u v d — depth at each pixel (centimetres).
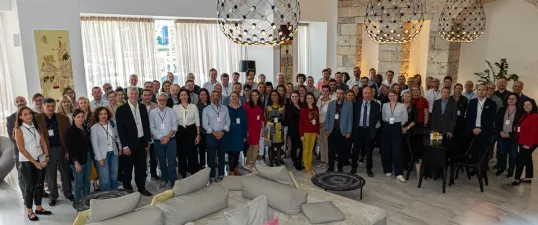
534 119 573
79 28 721
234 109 619
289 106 670
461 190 587
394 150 628
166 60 1014
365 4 1053
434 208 525
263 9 711
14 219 488
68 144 493
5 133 862
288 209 404
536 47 908
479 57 991
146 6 800
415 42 1073
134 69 933
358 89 749
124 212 361
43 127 496
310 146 653
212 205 406
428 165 617
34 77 676
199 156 703
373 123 631
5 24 778
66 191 538
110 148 522
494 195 566
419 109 710
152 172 630
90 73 877
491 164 711
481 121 622
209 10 889
